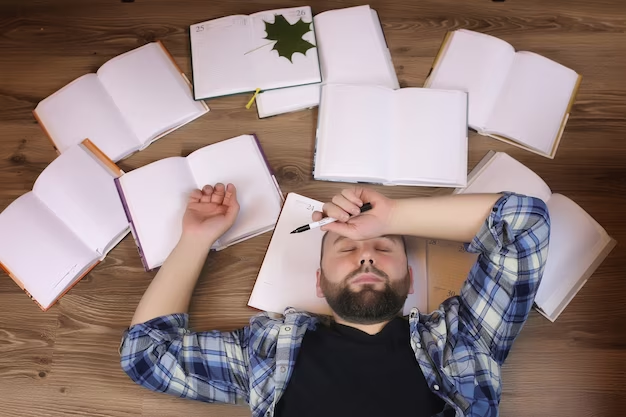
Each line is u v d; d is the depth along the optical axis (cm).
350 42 137
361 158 128
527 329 122
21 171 138
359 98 130
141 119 135
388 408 100
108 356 126
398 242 111
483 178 129
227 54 137
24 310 129
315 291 125
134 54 139
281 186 133
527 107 133
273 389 106
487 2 143
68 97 138
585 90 136
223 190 126
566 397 120
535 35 141
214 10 145
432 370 102
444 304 111
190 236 119
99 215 131
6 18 146
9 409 125
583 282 123
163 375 108
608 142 133
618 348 121
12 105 141
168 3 145
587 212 129
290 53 136
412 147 130
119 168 135
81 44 144
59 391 125
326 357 105
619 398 119
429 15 142
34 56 144
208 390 110
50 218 131
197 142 137
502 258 102
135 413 122
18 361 127
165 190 130
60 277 128
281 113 136
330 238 112
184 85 139
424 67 139
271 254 127
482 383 102
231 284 128
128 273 130
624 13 141
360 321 106
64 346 127
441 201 105
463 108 131
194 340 111
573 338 122
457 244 125
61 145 136
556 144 132
